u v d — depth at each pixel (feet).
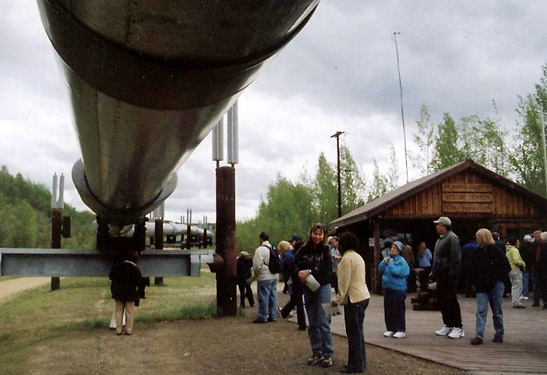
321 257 23.16
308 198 166.81
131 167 15.49
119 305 34.30
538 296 47.78
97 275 40.45
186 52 7.39
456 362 22.40
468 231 76.74
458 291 64.64
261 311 38.58
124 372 23.35
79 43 7.84
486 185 70.13
